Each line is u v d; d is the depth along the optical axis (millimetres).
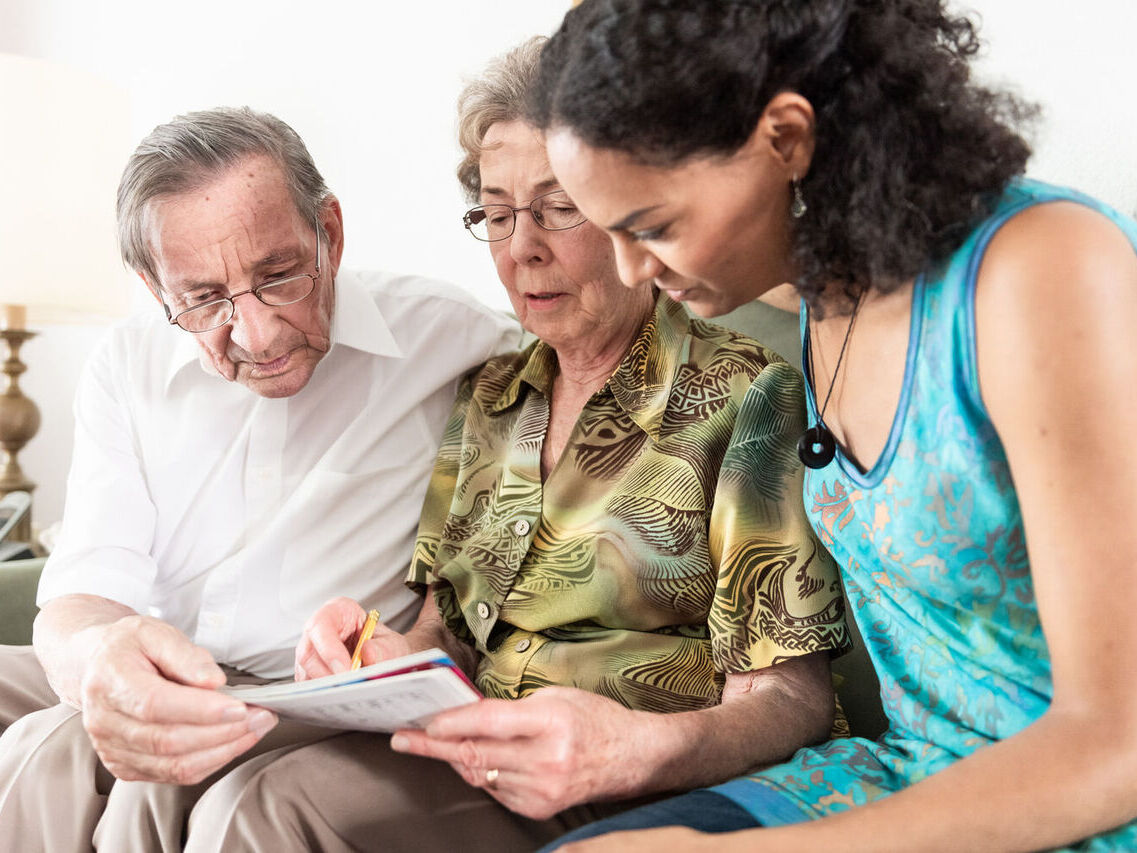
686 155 789
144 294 2793
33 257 2459
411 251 2256
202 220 1269
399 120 2260
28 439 2678
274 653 1435
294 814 1016
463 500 1347
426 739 958
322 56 2389
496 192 1230
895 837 743
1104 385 741
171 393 1507
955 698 931
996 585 874
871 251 815
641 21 779
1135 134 1227
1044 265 771
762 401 1156
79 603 1355
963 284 816
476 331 1548
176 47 2727
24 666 1474
